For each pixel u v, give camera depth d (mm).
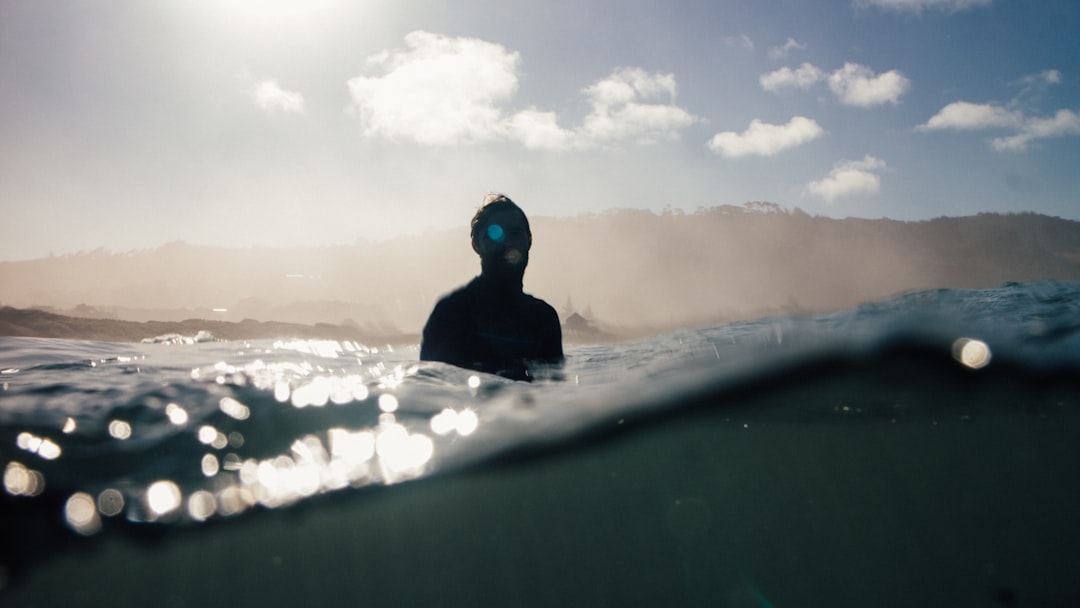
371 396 2475
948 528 1914
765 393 2268
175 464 1842
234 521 1644
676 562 1742
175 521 1591
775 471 2178
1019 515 1992
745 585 1665
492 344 3635
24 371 2992
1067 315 3242
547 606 1547
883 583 1696
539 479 2039
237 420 2164
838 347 2354
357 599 1508
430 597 1557
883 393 2371
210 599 1444
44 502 1586
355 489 1774
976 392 2436
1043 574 1753
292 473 1823
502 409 2381
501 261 3703
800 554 1803
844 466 2207
